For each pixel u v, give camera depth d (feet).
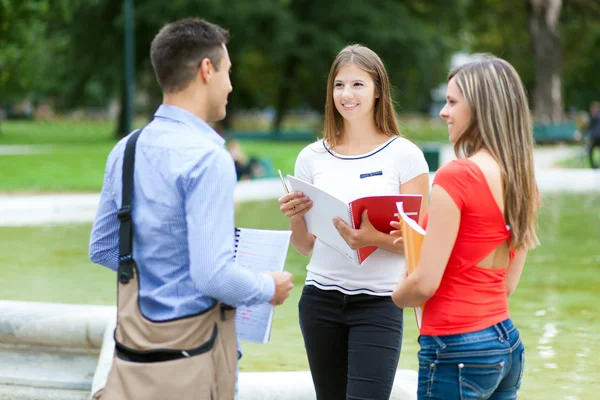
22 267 45.91
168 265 13.92
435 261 14.10
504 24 253.65
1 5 141.08
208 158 13.65
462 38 277.23
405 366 28.25
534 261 48.78
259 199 79.41
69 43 247.09
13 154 142.72
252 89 292.81
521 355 14.93
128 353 14.01
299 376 22.22
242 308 15.74
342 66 19.27
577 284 42.04
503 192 14.48
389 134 19.66
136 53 239.30
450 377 14.46
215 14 212.43
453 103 15.23
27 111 479.41
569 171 108.06
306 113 425.69
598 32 254.06
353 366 18.45
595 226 63.57
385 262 18.71
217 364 14.05
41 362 21.79
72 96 255.91
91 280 42.47
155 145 14.11
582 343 30.76
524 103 14.90
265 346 30.50
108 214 14.94
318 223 18.52
